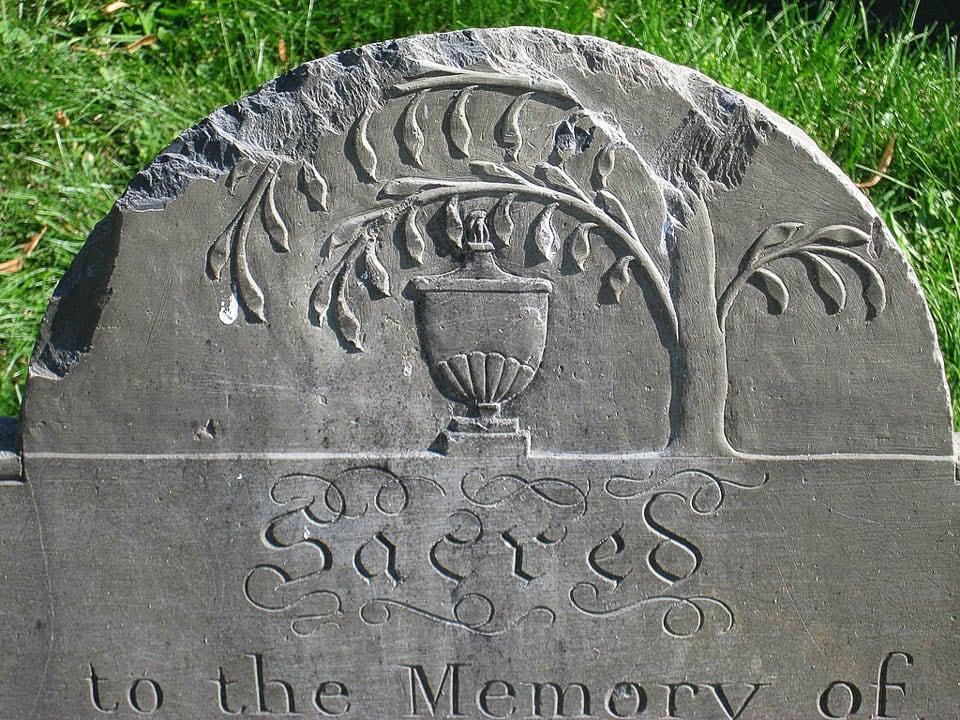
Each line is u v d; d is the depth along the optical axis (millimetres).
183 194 1068
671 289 1081
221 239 1073
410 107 1059
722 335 1087
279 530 1108
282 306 1081
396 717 1140
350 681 1133
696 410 1096
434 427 1098
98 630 1121
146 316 1082
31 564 1111
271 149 1065
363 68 1058
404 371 1089
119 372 1089
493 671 1132
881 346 1090
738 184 1070
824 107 1622
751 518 1111
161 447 1099
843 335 1088
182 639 1123
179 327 1084
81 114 1646
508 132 1061
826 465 1104
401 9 1687
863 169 1590
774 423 1100
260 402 1093
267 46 1700
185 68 1702
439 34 1060
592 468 1102
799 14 1727
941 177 1587
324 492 1104
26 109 1624
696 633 1128
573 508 1107
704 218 1073
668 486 1105
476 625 1125
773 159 1067
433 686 1135
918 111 1610
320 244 1074
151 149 1627
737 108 1064
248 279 1077
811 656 1133
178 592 1116
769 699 1140
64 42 1695
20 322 1485
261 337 1085
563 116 1062
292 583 1116
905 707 1140
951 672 1135
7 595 1115
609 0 1685
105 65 1696
